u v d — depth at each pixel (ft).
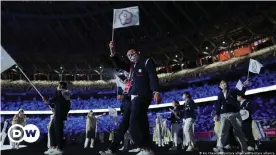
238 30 95.40
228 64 91.35
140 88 15.10
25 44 134.10
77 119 111.75
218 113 18.08
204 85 102.06
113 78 131.75
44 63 135.74
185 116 26.94
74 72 139.33
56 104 21.98
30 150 32.76
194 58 114.11
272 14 83.35
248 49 93.91
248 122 25.48
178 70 117.39
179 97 105.60
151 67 14.99
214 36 102.06
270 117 70.28
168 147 34.73
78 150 30.58
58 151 21.76
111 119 107.34
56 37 136.77
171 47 117.91
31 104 115.55
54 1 131.34
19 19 133.39
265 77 79.20
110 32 132.87
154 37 119.65
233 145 25.12
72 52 134.10
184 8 113.09
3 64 21.77
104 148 36.35
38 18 135.23
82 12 134.21
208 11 107.45
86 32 135.44
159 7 119.03
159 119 41.34
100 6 132.57
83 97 128.36
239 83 21.80
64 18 135.64
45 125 107.24
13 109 111.65
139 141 14.76
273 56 77.10
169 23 121.08
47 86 121.80
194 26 104.94
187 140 26.50
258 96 80.64
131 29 129.08
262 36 88.94
